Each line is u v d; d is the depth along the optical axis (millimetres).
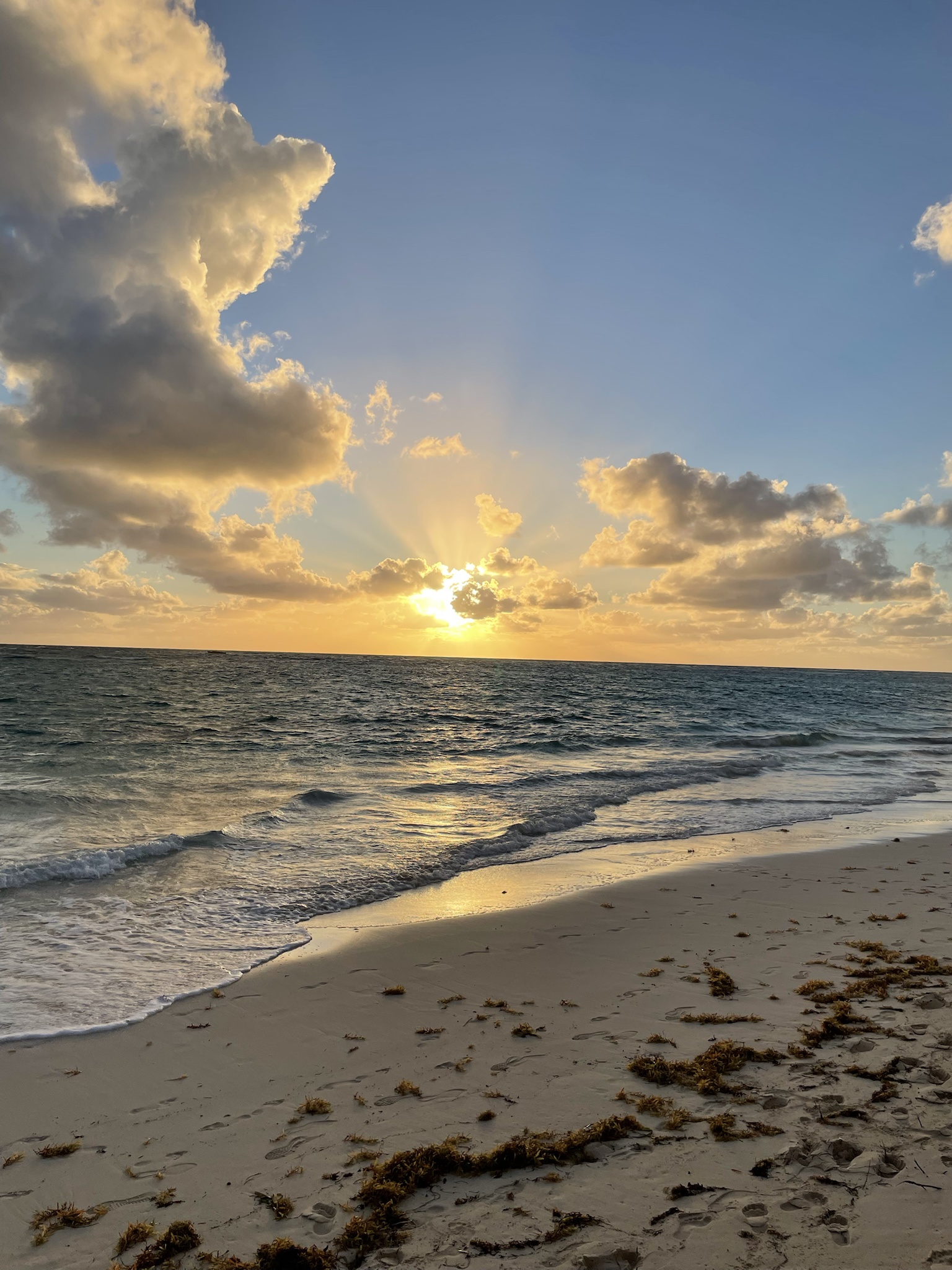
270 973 7207
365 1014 6289
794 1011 6059
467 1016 6211
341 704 48719
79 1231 3688
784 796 18219
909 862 11852
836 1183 3736
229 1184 4023
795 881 10664
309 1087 5086
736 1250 3293
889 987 6445
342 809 15391
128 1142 4445
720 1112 4504
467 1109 4723
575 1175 3941
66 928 8367
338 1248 3473
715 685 89375
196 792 16969
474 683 83000
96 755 22797
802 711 51250
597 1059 5375
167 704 43969
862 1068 4926
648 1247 3350
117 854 11016
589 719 40844
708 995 6512
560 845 12953
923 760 25984
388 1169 4035
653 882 10641
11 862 10586
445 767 21906
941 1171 3773
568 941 8156
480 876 10953
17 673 67875
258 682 74750
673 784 19453
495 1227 3561
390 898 9805
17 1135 4531
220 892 9789
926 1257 3178
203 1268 3387
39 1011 6254
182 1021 6141
